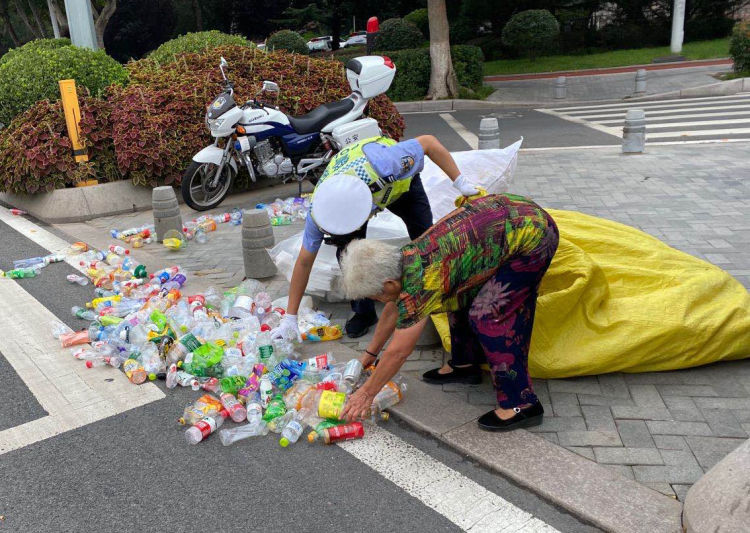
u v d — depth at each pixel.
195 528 2.66
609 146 10.49
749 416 3.17
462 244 2.72
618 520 2.53
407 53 19.09
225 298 4.89
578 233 4.52
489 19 27.16
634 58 23.73
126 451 3.21
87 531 2.67
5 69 9.17
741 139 10.16
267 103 8.34
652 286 3.92
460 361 3.62
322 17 29.59
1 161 8.05
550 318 3.51
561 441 3.07
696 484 2.43
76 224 7.75
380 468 2.99
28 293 5.47
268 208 7.74
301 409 3.43
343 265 2.70
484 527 2.58
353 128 7.57
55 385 3.89
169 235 6.61
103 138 8.04
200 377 3.81
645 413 3.25
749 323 3.61
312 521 2.66
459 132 13.48
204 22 35.00
